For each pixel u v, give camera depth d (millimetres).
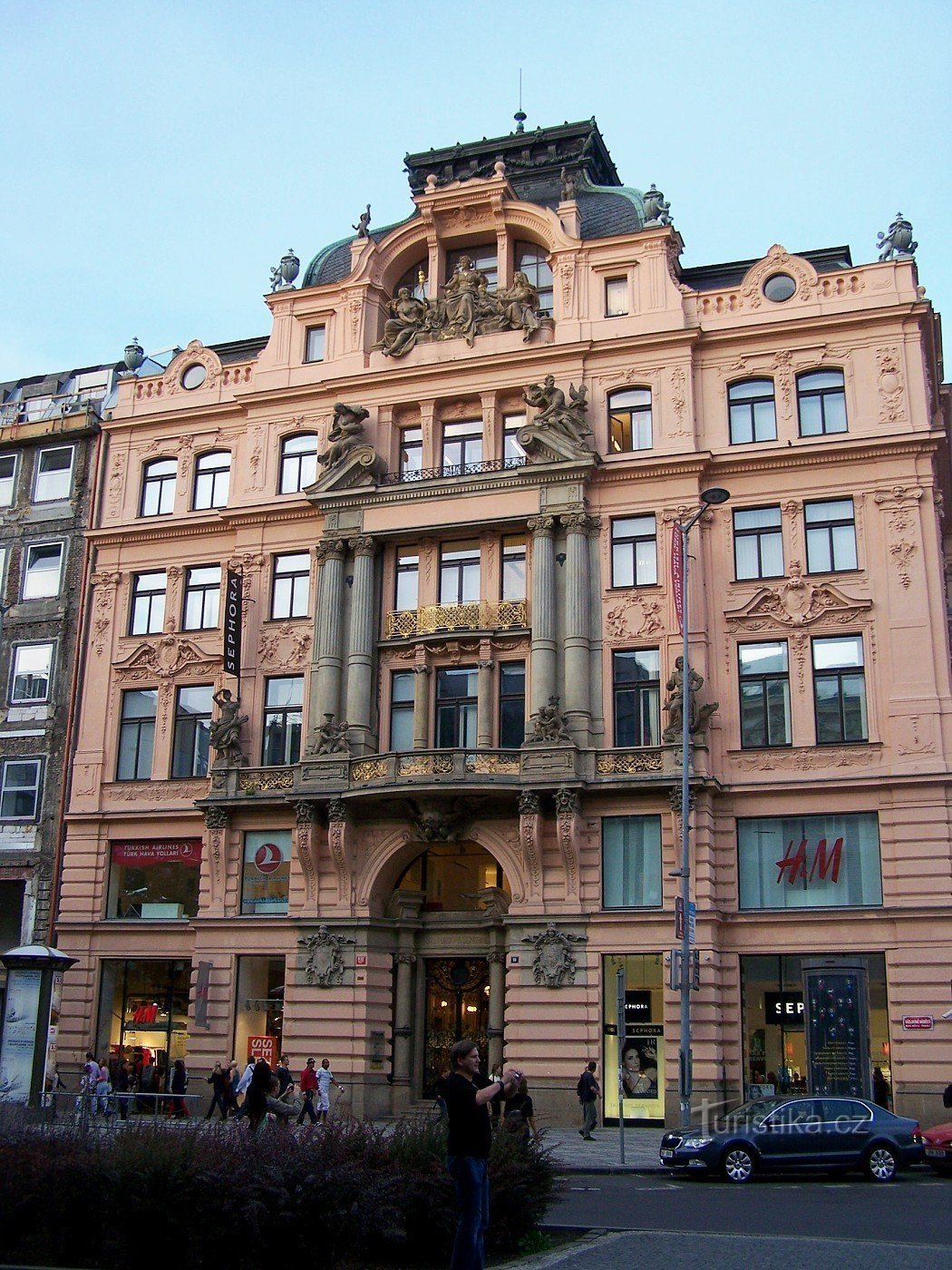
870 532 40219
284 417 47625
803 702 39531
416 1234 14938
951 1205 21781
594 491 42812
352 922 40812
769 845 39062
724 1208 21109
